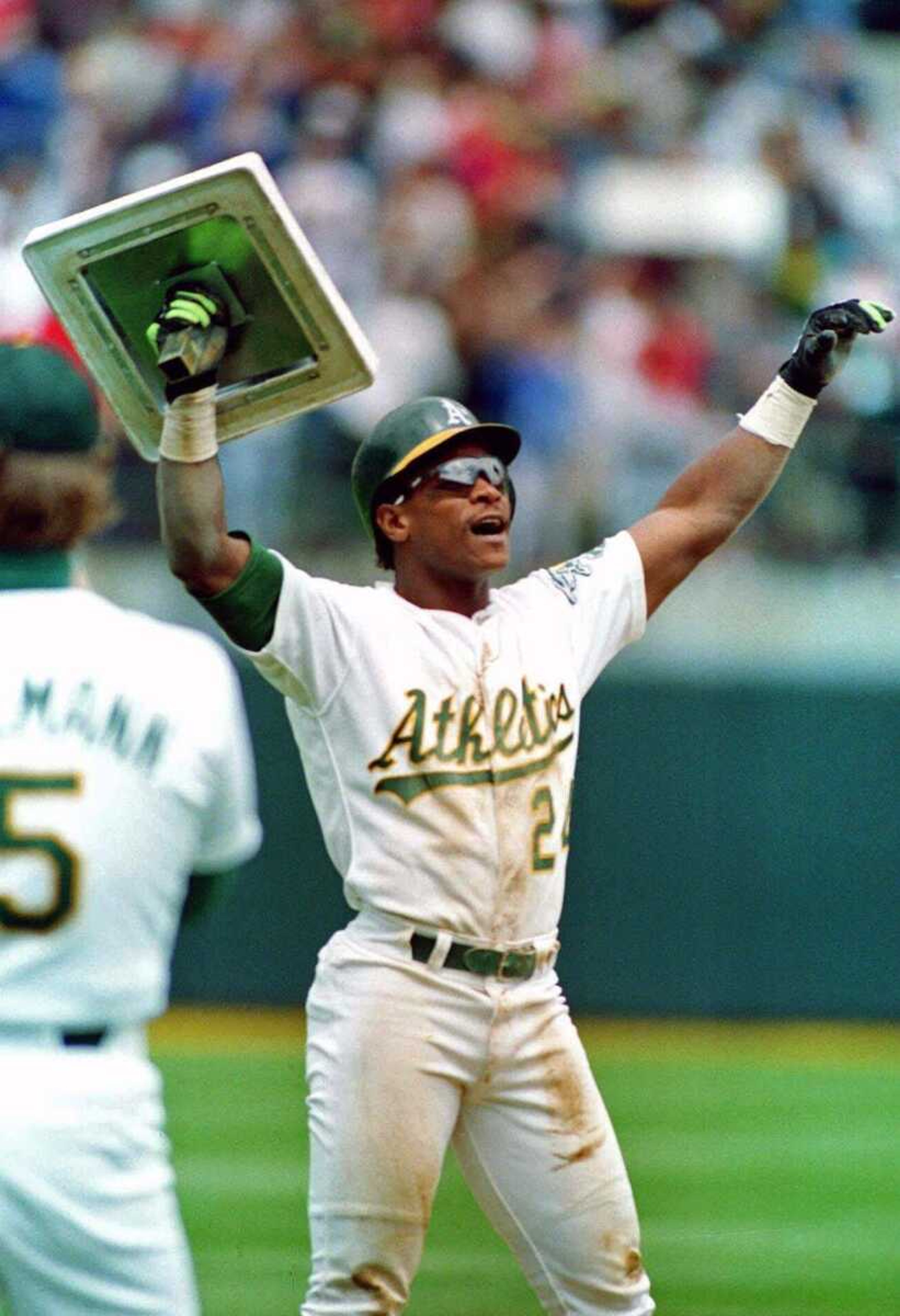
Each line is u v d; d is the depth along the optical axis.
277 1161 29.41
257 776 40.25
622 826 40.41
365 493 17.03
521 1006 16.05
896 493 42.56
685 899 40.47
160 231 14.94
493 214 48.59
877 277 50.59
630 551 17.83
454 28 51.06
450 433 16.52
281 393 15.66
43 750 11.75
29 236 15.05
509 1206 16.28
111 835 11.71
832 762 40.44
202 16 51.03
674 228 48.78
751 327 48.50
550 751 16.50
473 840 15.98
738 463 18.14
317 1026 16.23
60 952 11.56
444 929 15.88
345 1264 15.77
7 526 12.06
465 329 47.06
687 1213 27.08
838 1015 40.50
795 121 51.41
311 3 51.12
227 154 49.84
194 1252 24.61
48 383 12.02
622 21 52.47
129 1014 11.75
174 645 12.27
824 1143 31.14
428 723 16.08
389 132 49.69
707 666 40.50
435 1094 15.84
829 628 41.19
